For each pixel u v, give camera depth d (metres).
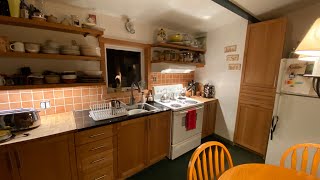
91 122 1.68
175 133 2.38
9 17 1.29
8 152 1.22
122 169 1.93
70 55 1.65
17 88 1.40
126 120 1.85
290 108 1.89
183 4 2.06
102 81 1.90
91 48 1.78
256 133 2.58
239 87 2.74
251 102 2.59
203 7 2.17
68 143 1.47
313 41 0.94
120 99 2.42
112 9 2.03
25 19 1.37
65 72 1.69
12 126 1.38
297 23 2.26
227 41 2.84
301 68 1.77
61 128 1.50
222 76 2.99
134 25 2.40
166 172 2.20
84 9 1.95
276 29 2.22
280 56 2.21
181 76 3.31
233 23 2.71
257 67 2.47
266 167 1.14
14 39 1.58
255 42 2.46
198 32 3.18
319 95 1.67
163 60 2.56
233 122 2.90
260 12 2.30
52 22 1.53
